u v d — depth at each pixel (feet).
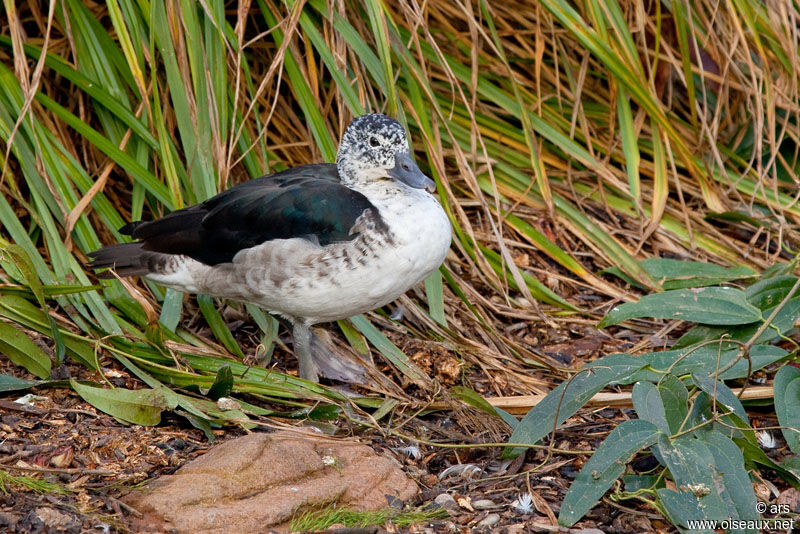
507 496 19.92
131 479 18.98
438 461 21.61
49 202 26.20
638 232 30.50
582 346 26.84
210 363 24.02
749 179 32.32
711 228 30.76
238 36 26.81
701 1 32.91
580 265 29.04
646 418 19.62
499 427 22.74
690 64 32.17
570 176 31.48
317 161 30.42
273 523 17.62
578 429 22.79
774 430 22.59
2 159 27.09
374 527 17.93
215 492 18.15
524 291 26.84
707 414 20.13
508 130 31.60
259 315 25.76
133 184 28.19
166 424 21.54
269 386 22.81
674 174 30.17
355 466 19.80
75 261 25.08
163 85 29.22
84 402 21.84
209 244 22.95
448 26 32.78
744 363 22.50
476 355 25.88
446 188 27.78
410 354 25.63
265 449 19.33
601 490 18.53
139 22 27.78
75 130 29.01
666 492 18.17
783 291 25.16
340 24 27.94
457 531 18.37
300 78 28.14
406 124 27.37
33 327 23.70
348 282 22.34
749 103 30.86
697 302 24.71
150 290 26.48
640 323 27.99
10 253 22.63
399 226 22.39
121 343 23.76
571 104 33.37
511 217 30.19
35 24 31.48
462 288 27.71
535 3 32.68
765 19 31.60
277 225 22.54
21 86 25.71
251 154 28.19
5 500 17.65
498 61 33.14
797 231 30.86
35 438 20.20
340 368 24.79
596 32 29.68
